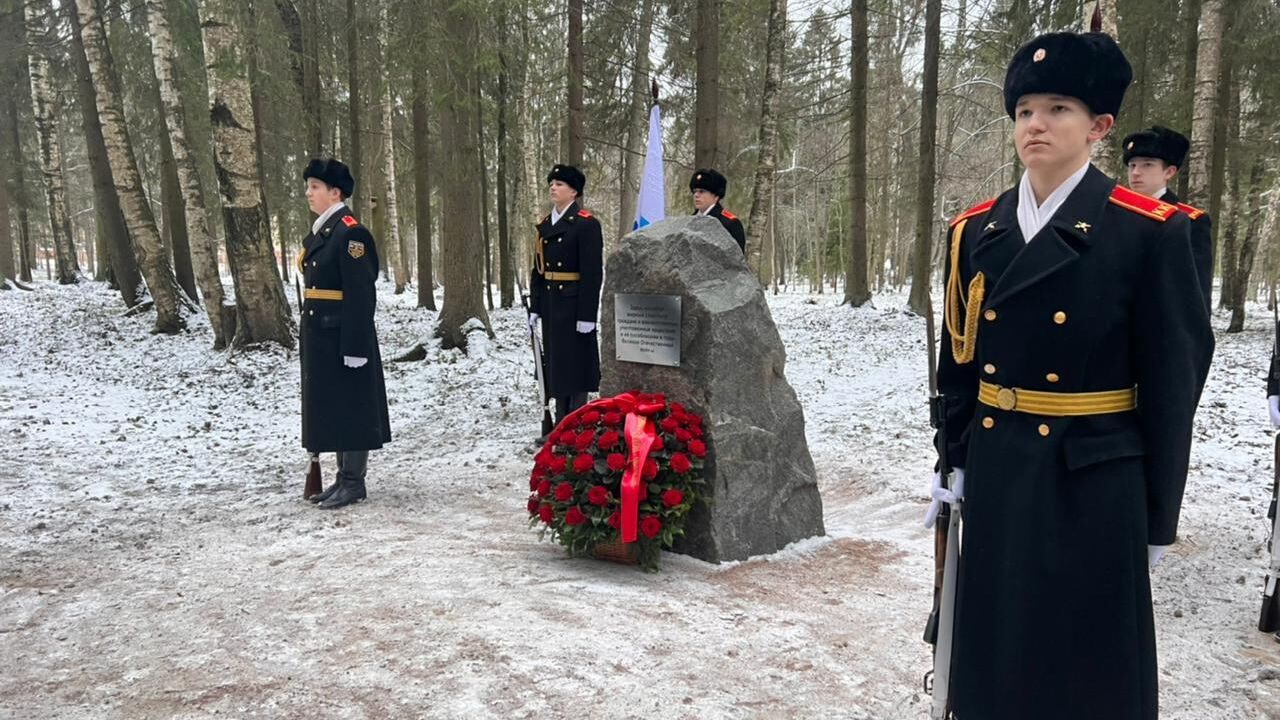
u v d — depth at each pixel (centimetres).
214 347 1210
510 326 1495
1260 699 284
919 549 464
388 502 552
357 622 332
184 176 1187
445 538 464
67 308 1694
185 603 358
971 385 211
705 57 1173
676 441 410
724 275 448
